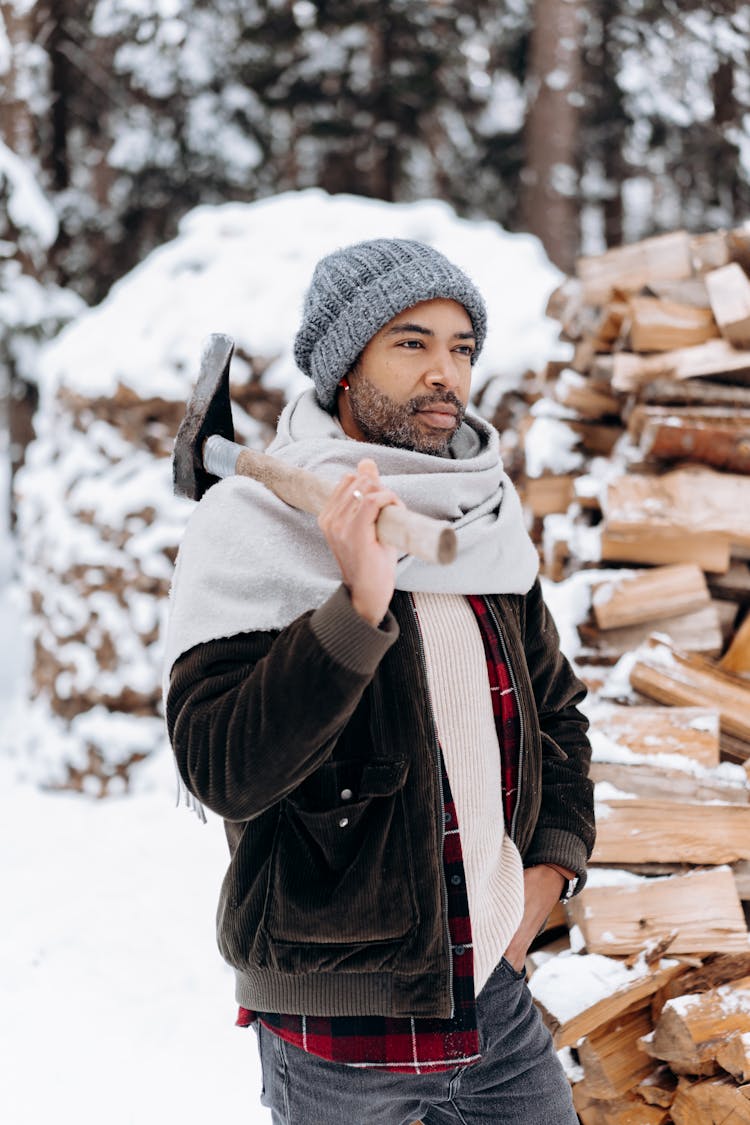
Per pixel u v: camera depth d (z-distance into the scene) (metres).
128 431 5.59
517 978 1.73
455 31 13.35
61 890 4.30
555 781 1.86
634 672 2.79
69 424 5.78
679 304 3.28
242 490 1.59
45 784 5.63
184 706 1.48
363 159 13.80
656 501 3.03
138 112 12.73
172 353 5.58
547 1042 1.77
